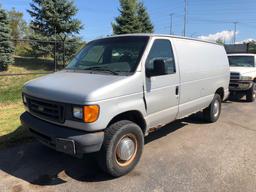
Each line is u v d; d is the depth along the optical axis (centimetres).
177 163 462
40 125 404
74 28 2009
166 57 491
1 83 1284
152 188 384
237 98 1129
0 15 1697
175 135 607
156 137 592
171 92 497
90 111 359
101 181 402
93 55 497
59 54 1909
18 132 589
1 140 546
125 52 459
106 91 376
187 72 541
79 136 365
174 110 516
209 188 384
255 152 515
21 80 1370
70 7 2003
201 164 459
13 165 448
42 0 1959
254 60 1159
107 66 456
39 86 420
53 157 479
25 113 457
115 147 396
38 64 1891
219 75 690
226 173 427
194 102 584
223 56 721
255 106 966
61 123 382
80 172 429
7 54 1683
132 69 428
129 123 412
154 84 454
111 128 394
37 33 2011
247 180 406
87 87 381
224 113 838
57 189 380
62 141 369
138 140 430
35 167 442
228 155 499
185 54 543
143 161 468
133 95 417
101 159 393
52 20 1948
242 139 589
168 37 509
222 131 643
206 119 700
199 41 611
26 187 384
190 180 405
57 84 409
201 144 554
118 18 2672
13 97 938
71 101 367
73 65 504
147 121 452
